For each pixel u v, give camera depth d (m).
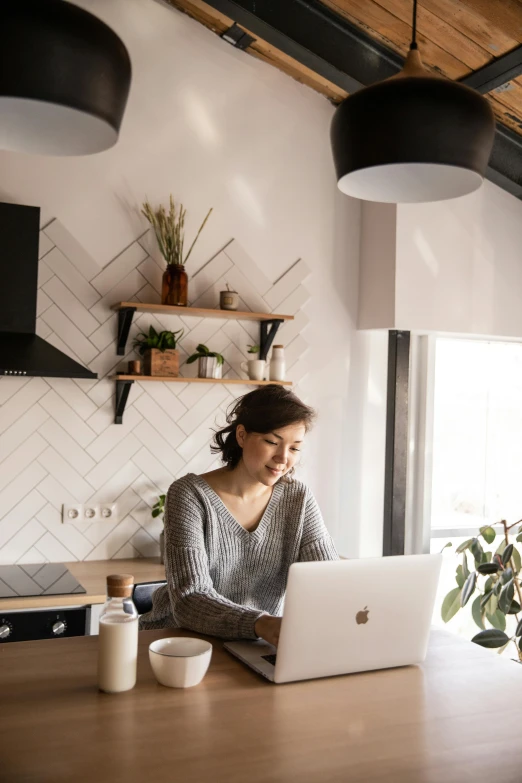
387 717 1.36
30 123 1.48
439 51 3.21
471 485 4.11
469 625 4.09
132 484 3.42
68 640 1.72
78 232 3.32
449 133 1.50
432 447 3.95
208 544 2.01
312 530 2.12
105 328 3.36
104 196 3.37
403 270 3.61
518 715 1.40
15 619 2.69
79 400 3.32
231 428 2.08
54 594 2.75
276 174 3.75
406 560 1.60
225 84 3.63
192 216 3.55
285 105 3.78
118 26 3.40
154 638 1.75
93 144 1.49
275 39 3.26
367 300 3.82
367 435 3.94
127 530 3.40
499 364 4.19
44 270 3.26
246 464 1.99
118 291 3.39
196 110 3.57
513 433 4.23
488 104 1.57
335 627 1.53
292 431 1.96
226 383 3.40
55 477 3.28
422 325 3.63
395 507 3.86
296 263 3.78
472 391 4.11
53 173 3.28
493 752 1.24
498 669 1.66
